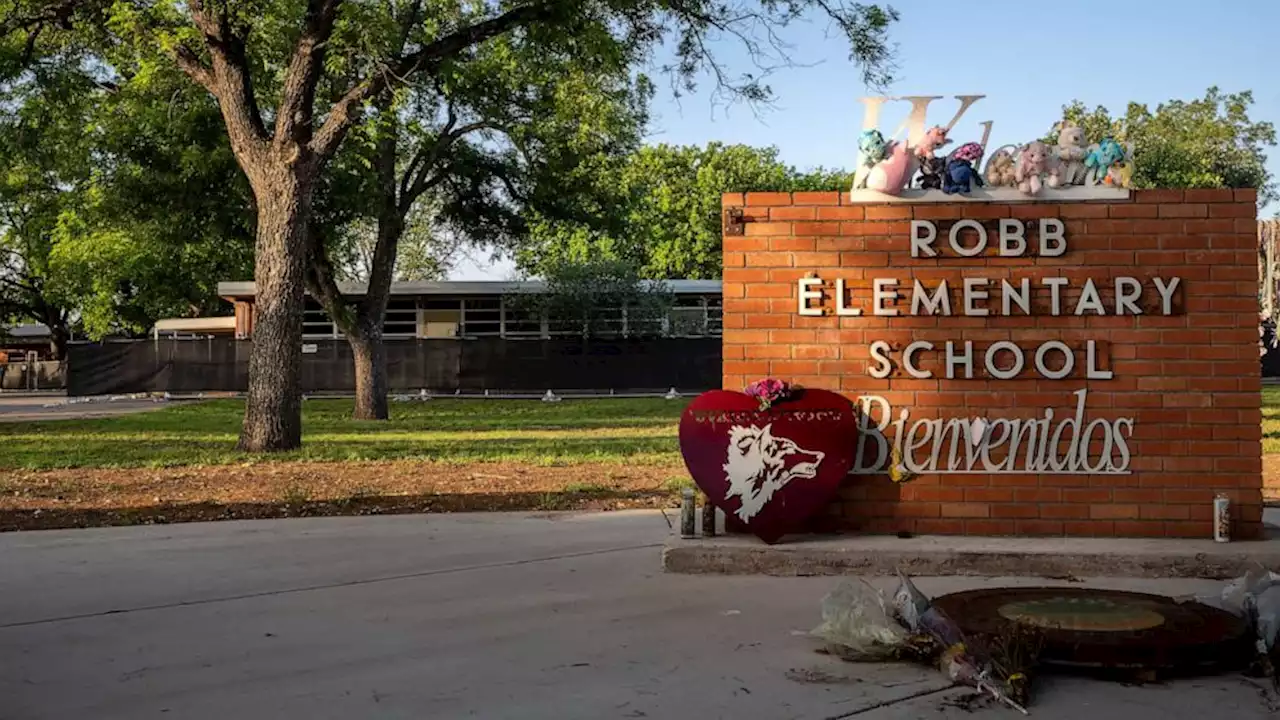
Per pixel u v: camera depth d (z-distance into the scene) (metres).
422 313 38.41
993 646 4.43
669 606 5.74
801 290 6.93
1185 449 6.70
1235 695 4.25
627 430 19.17
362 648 4.99
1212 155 54.28
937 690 4.32
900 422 6.87
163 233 22.95
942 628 4.65
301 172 15.59
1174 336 6.71
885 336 6.89
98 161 22.81
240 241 23.55
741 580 6.36
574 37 16.31
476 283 37.09
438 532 8.31
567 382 35.47
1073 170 6.77
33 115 20.08
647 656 4.81
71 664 4.76
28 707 4.17
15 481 11.76
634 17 16.64
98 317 46.78
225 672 4.62
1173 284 6.69
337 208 22.28
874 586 6.04
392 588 6.30
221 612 5.73
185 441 17.41
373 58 14.92
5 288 54.81
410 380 35.28
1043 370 6.77
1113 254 6.75
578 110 21.88
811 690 4.32
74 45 18.33
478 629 5.32
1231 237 6.68
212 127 21.14
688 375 35.69
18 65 17.44
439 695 4.29
